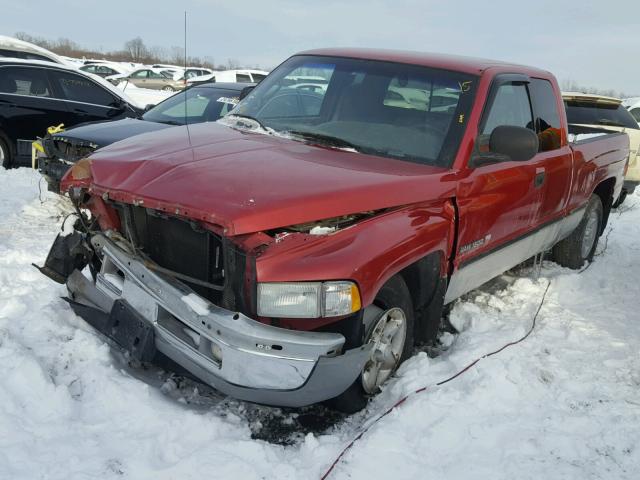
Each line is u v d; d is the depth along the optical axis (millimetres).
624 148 6664
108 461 2713
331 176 3240
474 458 2990
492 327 4570
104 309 3398
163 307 3029
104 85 9984
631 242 7883
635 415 3480
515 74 4539
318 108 4238
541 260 5820
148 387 3238
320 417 3348
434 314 3879
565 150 5227
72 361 3418
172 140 3754
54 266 3723
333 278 2861
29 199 7297
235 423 3145
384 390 3520
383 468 2854
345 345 3086
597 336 4617
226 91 8172
